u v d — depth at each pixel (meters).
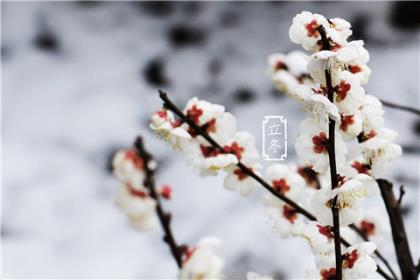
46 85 1.59
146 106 1.51
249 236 1.14
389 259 0.96
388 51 1.51
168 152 1.38
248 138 0.67
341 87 0.59
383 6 1.60
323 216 0.60
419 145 1.28
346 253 0.60
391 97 1.37
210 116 0.65
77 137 1.45
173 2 1.78
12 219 1.27
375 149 0.63
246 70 1.55
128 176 0.69
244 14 1.71
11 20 1.75
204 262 0.59
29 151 1.42
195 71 1.57
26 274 1.15
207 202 1.24
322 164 0.61
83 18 1.77
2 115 1.51
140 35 1.71
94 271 1.16
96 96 1.53
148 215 0.70
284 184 0.69
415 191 1.17
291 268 1.06
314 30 0.59
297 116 1.38
